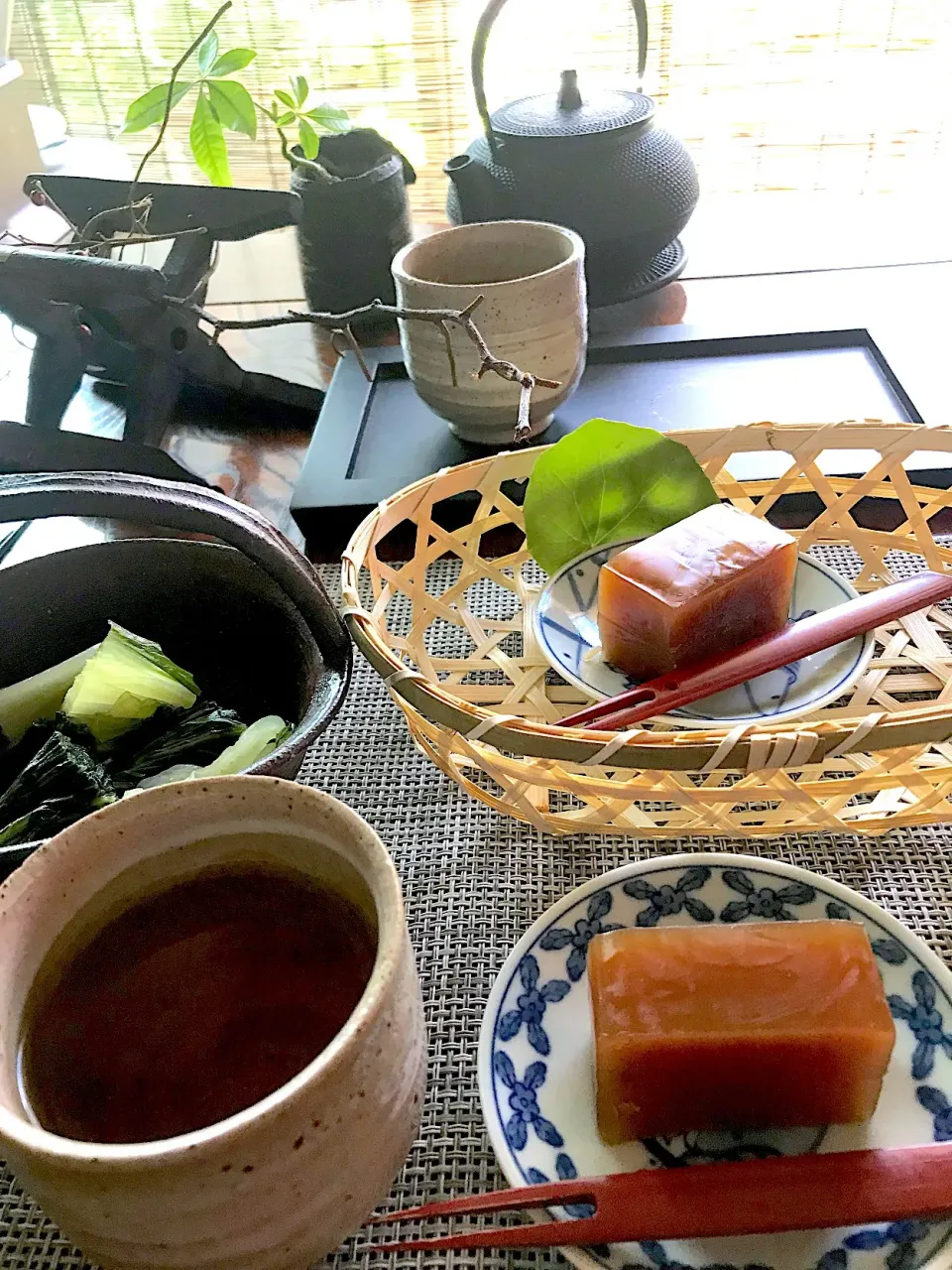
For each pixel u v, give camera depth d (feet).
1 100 1.94
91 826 0.56
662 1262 0.56
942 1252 0.54
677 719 0.82
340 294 1.87
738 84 2.39
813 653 0.82
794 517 1.25
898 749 0.71
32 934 0.54
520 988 0.69
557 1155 0.62
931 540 1.00
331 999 0.56
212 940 0.59
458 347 1.23
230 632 0.94
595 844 0.86
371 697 1.02
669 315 1.74
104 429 1.55
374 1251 0.61
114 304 1.30
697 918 0.73
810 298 1.74
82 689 0.88
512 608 1.11
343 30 2.38
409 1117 0.53
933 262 1.84
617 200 1.64
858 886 0.81
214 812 0.58
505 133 1.64
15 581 0.90
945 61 2.31
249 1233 0.46
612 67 2.40
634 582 0.84
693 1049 0.58
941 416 1.38
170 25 2.43
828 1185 0.56
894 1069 0.64
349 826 0.54
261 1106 0.42
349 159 1.92
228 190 1.53
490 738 0.67
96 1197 0.42
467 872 0.84
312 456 1.41
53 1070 0.53
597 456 0.97
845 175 2.48
